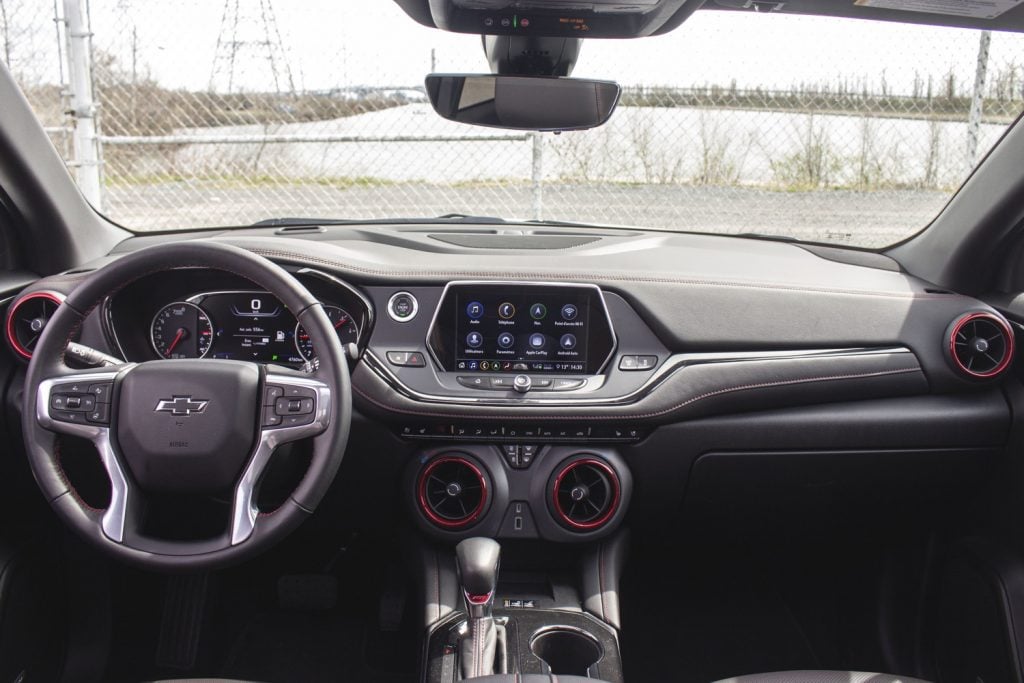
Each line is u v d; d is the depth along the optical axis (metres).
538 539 1.94
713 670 2.22
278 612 2.45
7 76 1.92
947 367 1.96
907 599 2.20
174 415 1.38
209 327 1.96
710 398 1.92
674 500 2.03
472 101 1.98
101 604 2.14
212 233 2.43
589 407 1.89
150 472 1.38
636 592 2.52
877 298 2.01
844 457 1.98
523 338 1.97
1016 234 1.98
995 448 1.97
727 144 5.05
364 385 1.90
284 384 1.40
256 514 1.40
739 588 2.54
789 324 1.97
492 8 1.57
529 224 2.59
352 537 2.39
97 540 1.38
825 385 1.95
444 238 2.28
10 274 2.06
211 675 2.18
